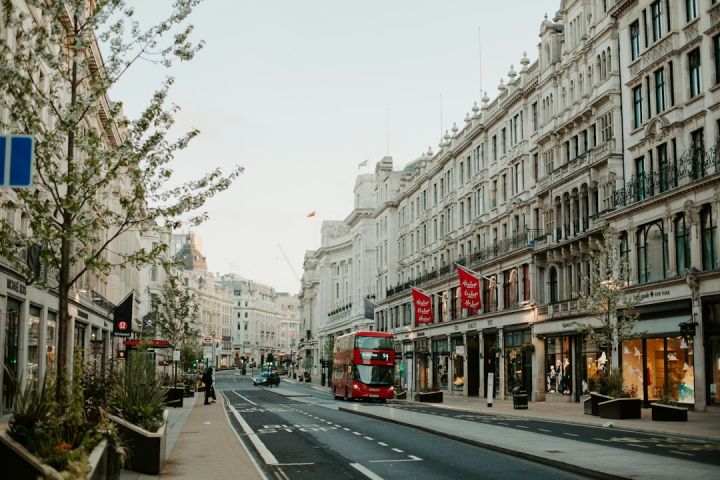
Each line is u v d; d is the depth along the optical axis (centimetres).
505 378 5197
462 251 6356
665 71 3538
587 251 4131
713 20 3206
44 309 3180
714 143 3180
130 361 1803
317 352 14212
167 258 1903
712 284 3077
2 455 868
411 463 1623
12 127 1441
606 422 2623
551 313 4494
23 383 2805
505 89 5528
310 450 1894
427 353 7000
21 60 1420
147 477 1385
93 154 1422
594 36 4172
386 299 8531
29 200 1341
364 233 10138
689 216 3228
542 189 4697
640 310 3578
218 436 2245
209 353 8506
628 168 3841
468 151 6241
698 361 3158
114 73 1488
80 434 1032
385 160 9362
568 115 4469
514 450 1730
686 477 1272
